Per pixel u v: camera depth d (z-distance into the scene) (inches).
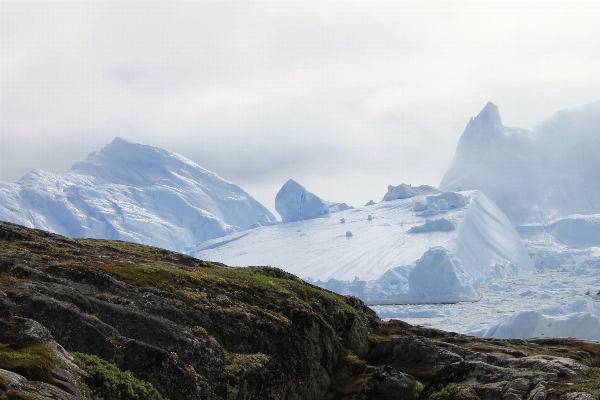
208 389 1360.7
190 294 1596.9
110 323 1343.5
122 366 1247.5
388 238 7066.9
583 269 6186.0
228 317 1583.4
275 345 1611.7
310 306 1849.2
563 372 1540.4
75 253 1688.0
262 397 1494.8
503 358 1747.0
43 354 1082.7
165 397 1259.2
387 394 1679.4
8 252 1517.0
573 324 3078.2
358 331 1962.4
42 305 1228.5
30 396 947.3
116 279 1524.4
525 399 1422.2
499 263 6673.2
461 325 4050.2
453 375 1577.3
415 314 4623.5
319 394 1689.2
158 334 1378.0
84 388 1097.4
